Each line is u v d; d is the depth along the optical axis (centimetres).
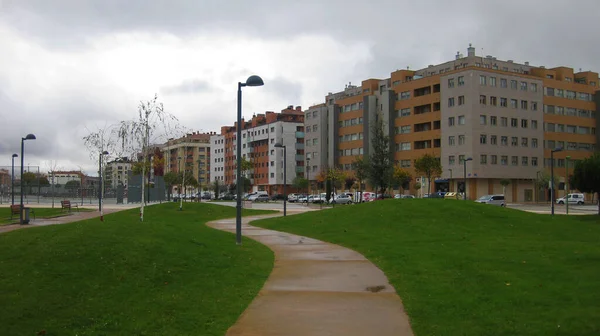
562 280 1149
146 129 3198
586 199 9469
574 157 9688
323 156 11656
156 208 4316
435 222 2527
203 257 1446
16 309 822
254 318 905
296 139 13150
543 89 9294
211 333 811
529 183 9044
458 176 8500
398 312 943
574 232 2312
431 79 9144
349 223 2697
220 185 14275
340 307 987
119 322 827
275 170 13075
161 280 1132
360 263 1548
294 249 1911
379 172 5359
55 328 767
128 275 1116
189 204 4759
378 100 10350
